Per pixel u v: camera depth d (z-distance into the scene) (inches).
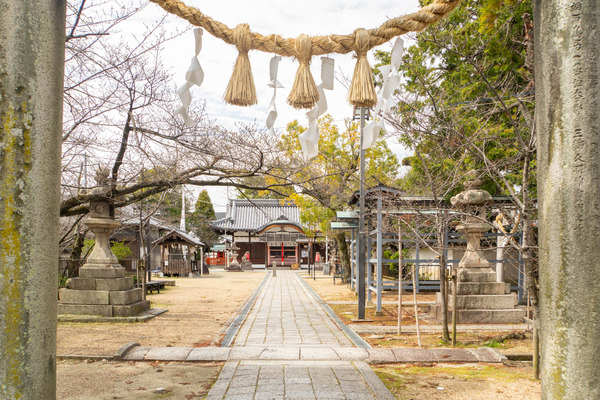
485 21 172.1
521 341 314.8
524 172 212.8
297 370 228.7
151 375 229.6
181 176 338.6
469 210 413.1
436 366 245.8
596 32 65.6
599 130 64.7
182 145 329.1
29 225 60.8
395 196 407.2
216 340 322.0
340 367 234.8
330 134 657.0
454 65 434.0
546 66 68.7
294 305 547.2
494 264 571.2
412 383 209.0
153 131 328.5
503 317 392.2
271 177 389.7
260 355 260.1
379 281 456.8
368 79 87.0
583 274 63.4
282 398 184.5
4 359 58.8
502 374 225.6
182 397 195.3
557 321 65.4
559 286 65.3
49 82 63.4
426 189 420.2
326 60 91.9
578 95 65.2
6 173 59.4
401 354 259.1
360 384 204.1
